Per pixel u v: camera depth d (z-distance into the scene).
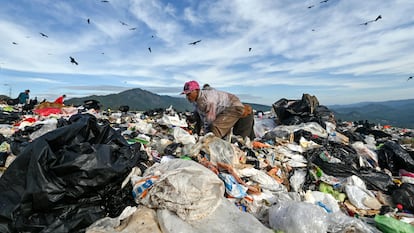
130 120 10.40
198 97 5.13
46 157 2.23
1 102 20.06
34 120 7.46
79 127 2.70
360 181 4.30
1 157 3.40
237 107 5.25
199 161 3.88
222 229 2.20
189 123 9.22
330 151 5.61
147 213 2.29
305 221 2.40
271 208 2.82
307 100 9.36
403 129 14.28
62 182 2.24
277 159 5.28
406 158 5.55
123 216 2.31
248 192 3.54
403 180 4.97
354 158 5.48
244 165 4.16
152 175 2.75
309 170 4.60
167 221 2.16
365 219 3.37
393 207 3.90
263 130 8.64
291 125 8.21
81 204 2.35
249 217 2.42
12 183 2.21
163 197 2.33
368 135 9.93
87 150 2.49
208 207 2.35
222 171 3.74
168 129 7.86
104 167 2.38
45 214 2.21
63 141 2.53
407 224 2.90
